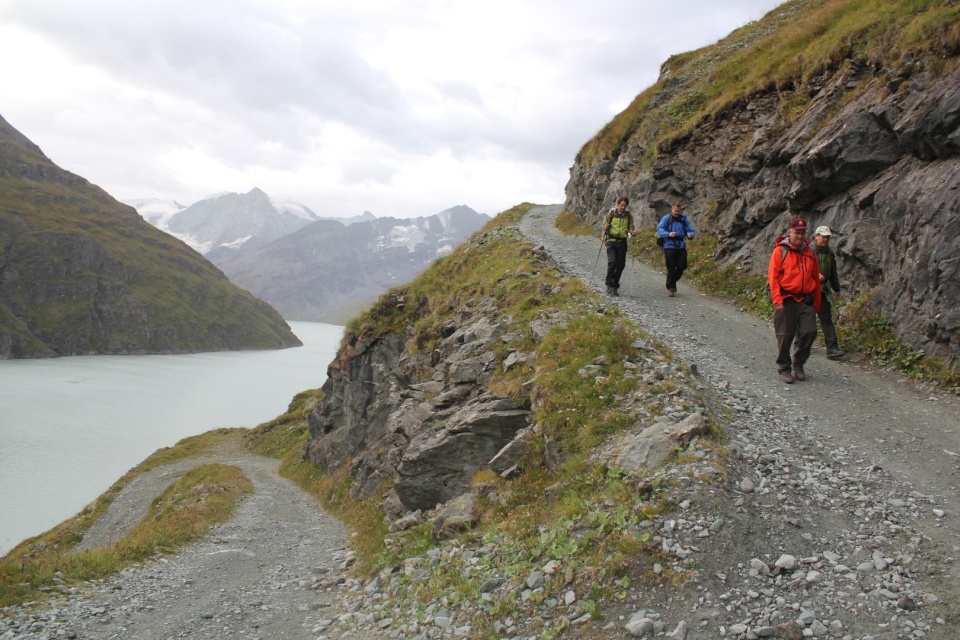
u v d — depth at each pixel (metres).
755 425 9.48
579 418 10.15
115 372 195.88
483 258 24.67
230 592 12.23
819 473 8.07
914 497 7.39
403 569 9.95
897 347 11.96
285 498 31.25
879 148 14.15
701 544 6.59
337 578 12.05
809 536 6.72
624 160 30.17
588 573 6.69
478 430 12.59
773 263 11.58
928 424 9.41
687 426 8.66
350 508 23.06
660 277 21.42
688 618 5.73
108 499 49.69
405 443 16.95
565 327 13.33
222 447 69.00
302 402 75.00
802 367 11.58
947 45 12.92
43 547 38.19
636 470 8.22
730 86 25.69
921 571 5.95
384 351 27.95
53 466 82.25
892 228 12.96
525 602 6.87
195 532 20.95
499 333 15.56
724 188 21.98
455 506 10.93
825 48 18.80
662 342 13.34
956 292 10.78
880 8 18.12
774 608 5.69
